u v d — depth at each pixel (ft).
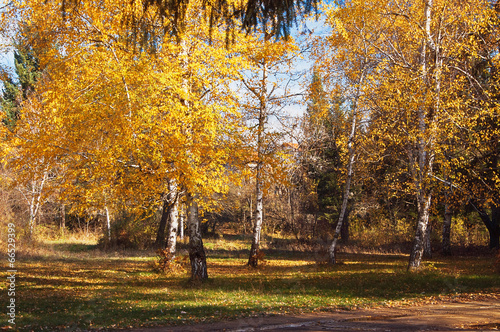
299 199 99.14
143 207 40.24
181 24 18.86
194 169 33.14
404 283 37.70
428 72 47.06
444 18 46.34
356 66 54.13
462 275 41.78
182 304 27.58
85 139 33.19
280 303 28.14
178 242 101.30
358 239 110.01
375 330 19.52
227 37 18.11
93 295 30.96
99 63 31.40
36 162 32.86
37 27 32.12
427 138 45.09
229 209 110.93
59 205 100.89
